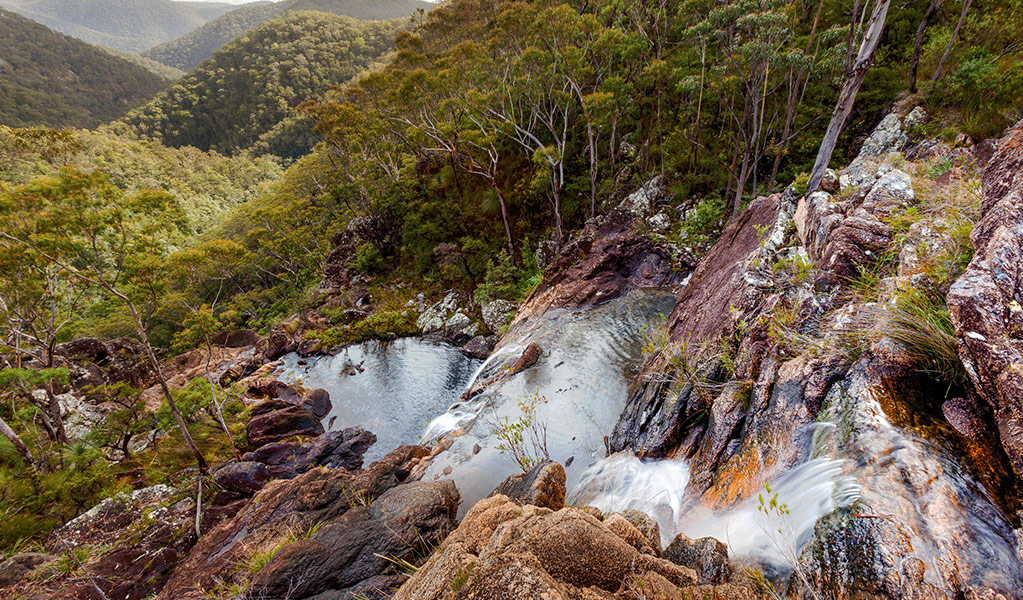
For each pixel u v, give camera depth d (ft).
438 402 57.67
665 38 89.86
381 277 109.40
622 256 64.95
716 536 13.01
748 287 21.25
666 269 64.34
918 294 11.64
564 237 85.87
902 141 49.88
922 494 8.20
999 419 7.98
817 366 13.84
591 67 81.82
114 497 39.91
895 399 10.47
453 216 105.29
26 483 42.16
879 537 7.70
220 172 398.01
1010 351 7.99
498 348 61.41
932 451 8.91
